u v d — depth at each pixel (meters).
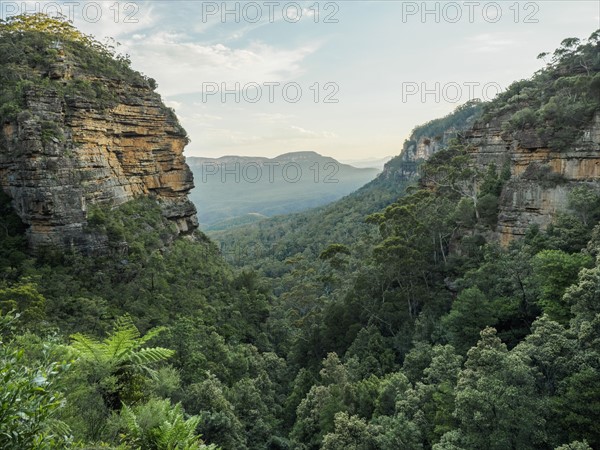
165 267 50.56
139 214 55.50
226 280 61.12
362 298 44.56
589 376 16.59
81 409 10.95
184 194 67.75
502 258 35.66
